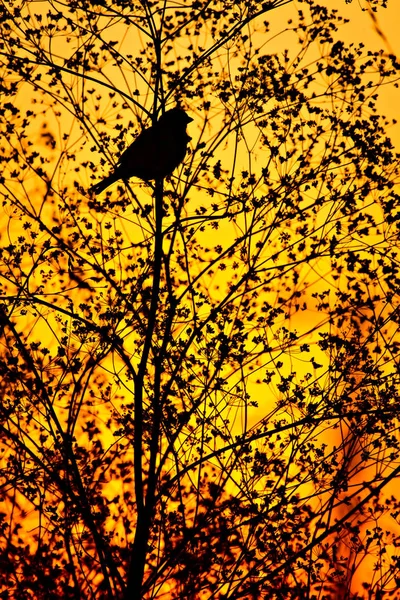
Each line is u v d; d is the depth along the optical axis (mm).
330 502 10383
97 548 10406
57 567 10602
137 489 10555
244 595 9961
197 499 10812
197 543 10711
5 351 11016
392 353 10953
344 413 10672
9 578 10430
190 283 11070
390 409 10383
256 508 10523
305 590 10547
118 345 10805
